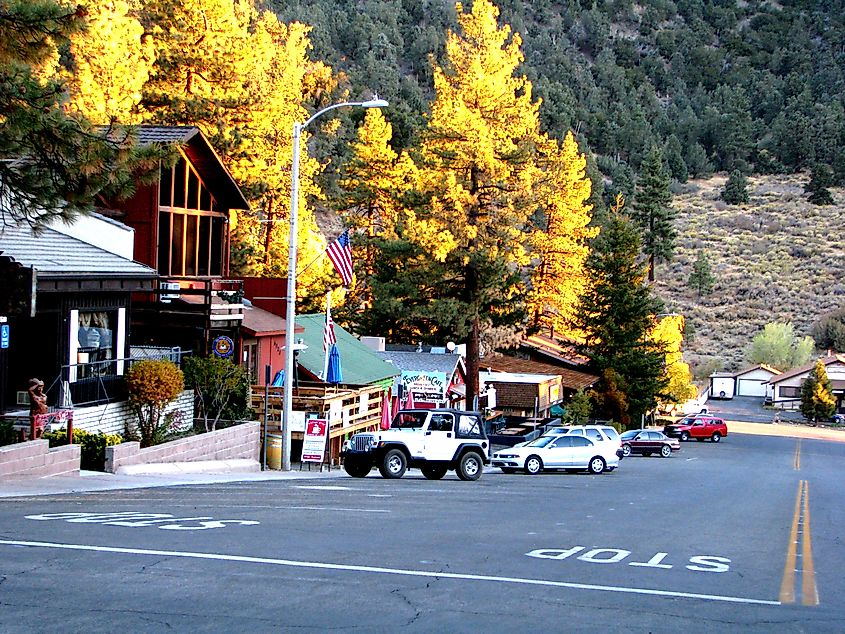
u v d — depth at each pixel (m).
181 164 34.44
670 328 89.56
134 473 22.95
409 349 55.59
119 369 26.64
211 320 31.62
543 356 74.44
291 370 29.53
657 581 12.09
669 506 24.28
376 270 63.84
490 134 53.34
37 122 17.00
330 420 36.34
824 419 114.44
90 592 9.65
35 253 24.09
